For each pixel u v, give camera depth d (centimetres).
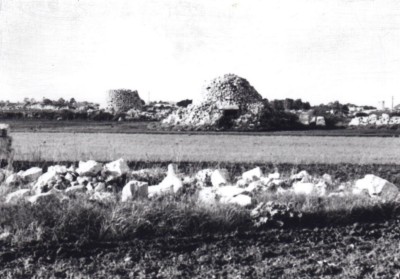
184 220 980
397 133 4738
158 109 10025
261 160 2125
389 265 816
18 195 1093
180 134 4259
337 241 970
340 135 4247
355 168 1905
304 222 1069
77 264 800
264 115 5819
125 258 827
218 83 6275
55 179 1314
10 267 779
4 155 1798
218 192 1239
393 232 1036
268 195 1187
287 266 812
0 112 7438
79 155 2173
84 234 905
